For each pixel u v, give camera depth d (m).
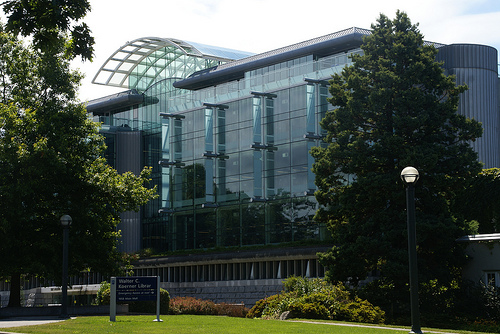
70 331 21.11
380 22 38.12
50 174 36.50
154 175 72.94
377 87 36.22
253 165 57.66
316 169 37.59
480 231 37.78
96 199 38.72
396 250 33.62
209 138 61.72
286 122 55.75
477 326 29.62
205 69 68.81
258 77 58.91
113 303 26.58
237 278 53.00
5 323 26.98
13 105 36.53
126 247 72.88
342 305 29.94
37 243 35.53
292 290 35.72
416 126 35.00
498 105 53.50
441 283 33.41
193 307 38.56
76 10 16.83
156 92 74.25
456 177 34.91
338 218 37.44
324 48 57.06
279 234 55.25
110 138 74.88
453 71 51.50
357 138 35.97
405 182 21.14
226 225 59.81
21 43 38.56
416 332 20.30
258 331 21.02
